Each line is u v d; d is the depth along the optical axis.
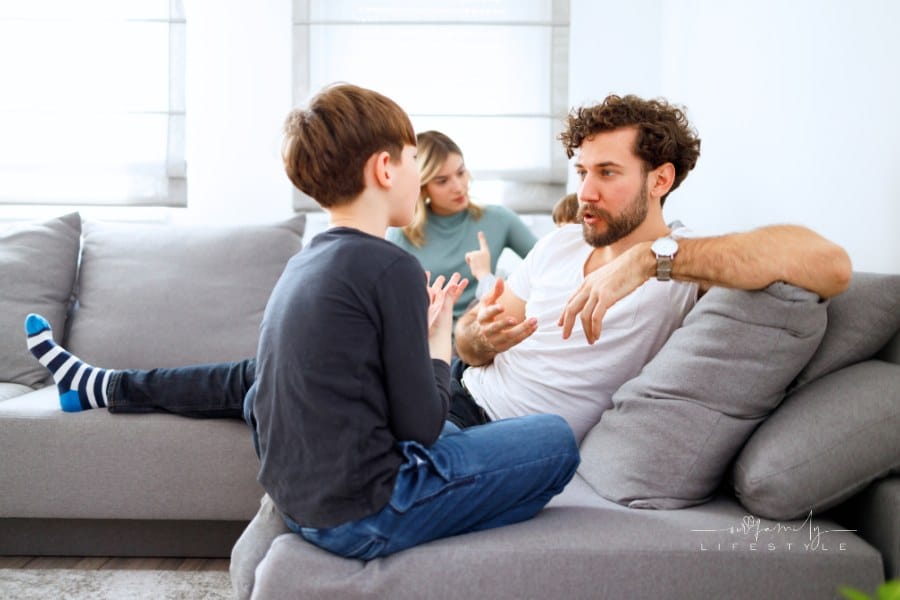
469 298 3.10
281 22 3.62
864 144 1.81
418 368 1.31
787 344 1.44
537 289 1.96
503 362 1.96
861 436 1.36
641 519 1.43
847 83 1.89
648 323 1.74
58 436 2.09
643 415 1.56
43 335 2.15
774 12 2.32
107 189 3.64
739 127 2.62
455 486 1.35
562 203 2.77
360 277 1.30
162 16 3.59
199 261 2.71
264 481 1.37
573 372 1.79
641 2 3.60
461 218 3.17
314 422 1.29
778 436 1.42
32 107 3.62
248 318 2.64
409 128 1.46
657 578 1.31
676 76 3.38
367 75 3.65
